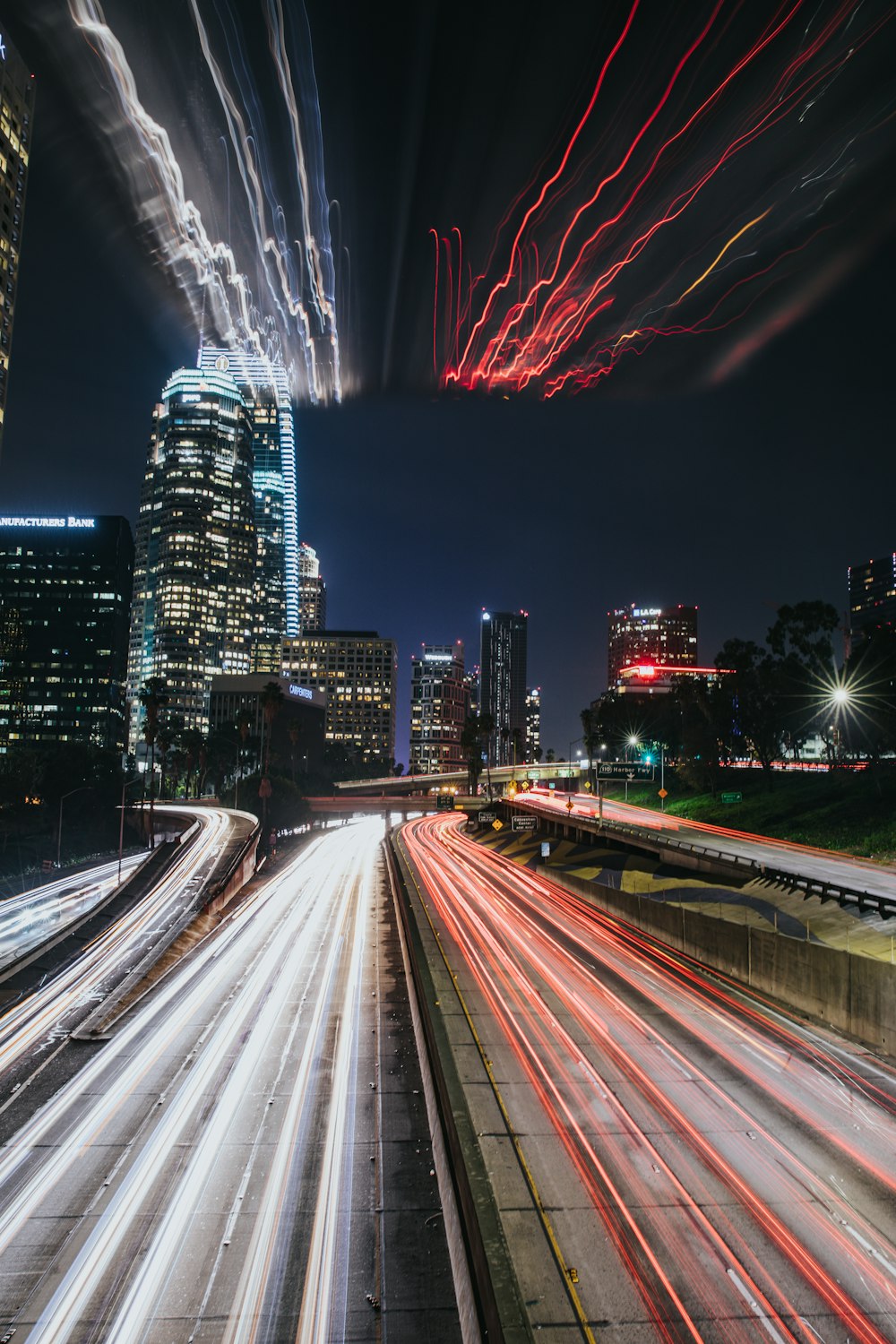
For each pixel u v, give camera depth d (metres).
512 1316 8.52
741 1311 9.91
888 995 20.16
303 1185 14.13
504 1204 12.59
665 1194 12.87
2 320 112.75
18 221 115.88
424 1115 17.25
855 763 81.50
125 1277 11.38
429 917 44.44
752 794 95.69
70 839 126.06
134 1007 27.14
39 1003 29.45
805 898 40.53
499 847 94.69
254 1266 11.60
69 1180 14.43
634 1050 20.28
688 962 31.22
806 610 87.06
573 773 188.88
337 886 64.00
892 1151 14.45
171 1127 16.78
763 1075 18.36
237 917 49.12
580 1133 15.23
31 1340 10.06
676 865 59.12
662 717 137.75
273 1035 23.38
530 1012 23.89
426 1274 11.41
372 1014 25.41
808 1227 11.91
